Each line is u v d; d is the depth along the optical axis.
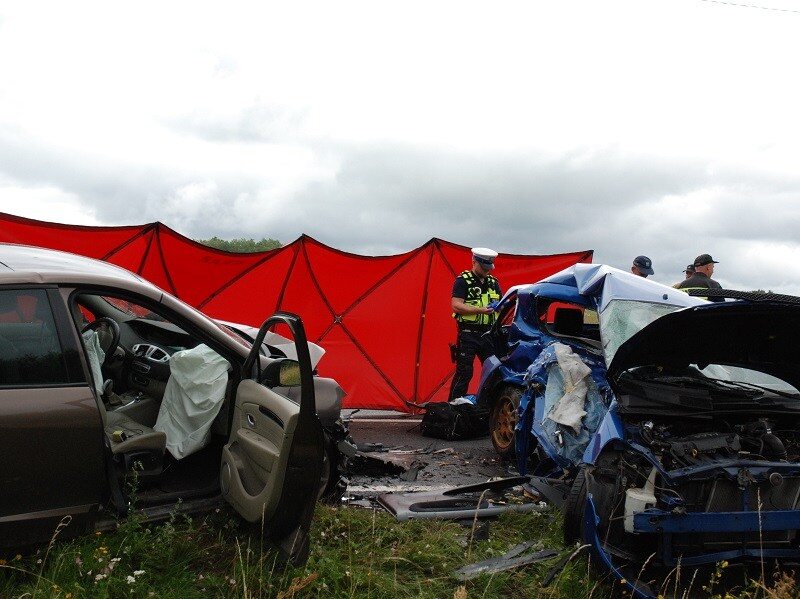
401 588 3.85
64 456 3.64
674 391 4.55
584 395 5.49
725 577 4.25
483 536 4.72
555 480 5.53
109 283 4.05
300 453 3.61
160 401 4.79
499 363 7.22
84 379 3.77
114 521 3.89
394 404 10.47
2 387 3.52
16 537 3.55
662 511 3.88
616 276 5.54
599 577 3.99
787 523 4.03
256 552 3.97
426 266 10.96
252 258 10.57
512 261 11.64
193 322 4.34
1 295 3.65
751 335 4.58
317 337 10.59
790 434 4.61
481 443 8.28
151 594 3.43
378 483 6.18
